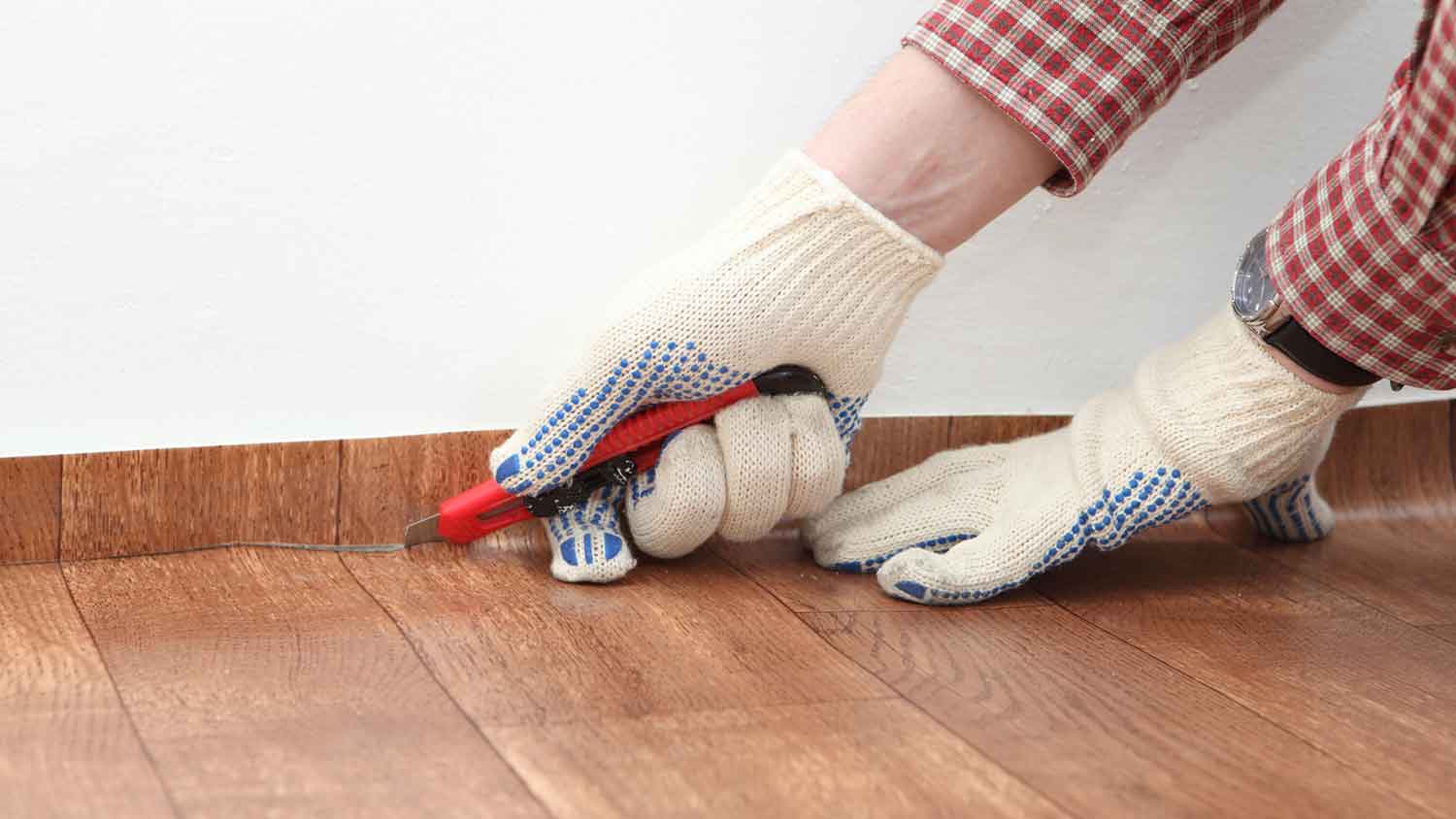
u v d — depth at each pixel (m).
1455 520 1.12
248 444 0.83
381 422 0.87
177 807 0.52
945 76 0.75
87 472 0.79
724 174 0.90
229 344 0.82
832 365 0.82
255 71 0.78
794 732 0.63
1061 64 0.74
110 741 0.57
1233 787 0.60
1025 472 0.89
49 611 0.72
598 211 0.88
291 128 0.79
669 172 0.89
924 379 1.01
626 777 0.57
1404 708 0.71
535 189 0.86
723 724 0.63
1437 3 0.64
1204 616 0.85
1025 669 0.73
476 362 0.88
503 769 0.57
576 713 0.63
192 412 0.82
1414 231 0.70
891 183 0.76
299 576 0.81
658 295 0.78
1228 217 1.05
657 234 0.90
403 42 0.80
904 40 0.77
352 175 0.81
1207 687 0.73
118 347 0.79
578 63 0.84
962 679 0.71
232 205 0.79
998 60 0.74
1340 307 0.75
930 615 0.82
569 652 0.71
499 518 0.84
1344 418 1.11
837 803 0.56
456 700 0.64
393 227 0.83
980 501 0.89
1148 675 0.74
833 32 0.90
